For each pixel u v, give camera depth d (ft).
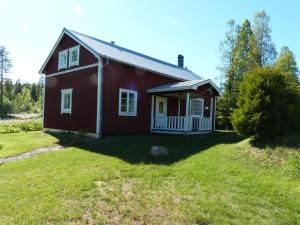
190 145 36.50
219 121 74.23
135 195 18.29
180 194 18.47
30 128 69.51
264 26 89.30
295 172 22.03
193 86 47.73
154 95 56.49
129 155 30.86
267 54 88.28
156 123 54.65
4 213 15.74
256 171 23.38
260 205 16.84
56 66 60.29
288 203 17.03
